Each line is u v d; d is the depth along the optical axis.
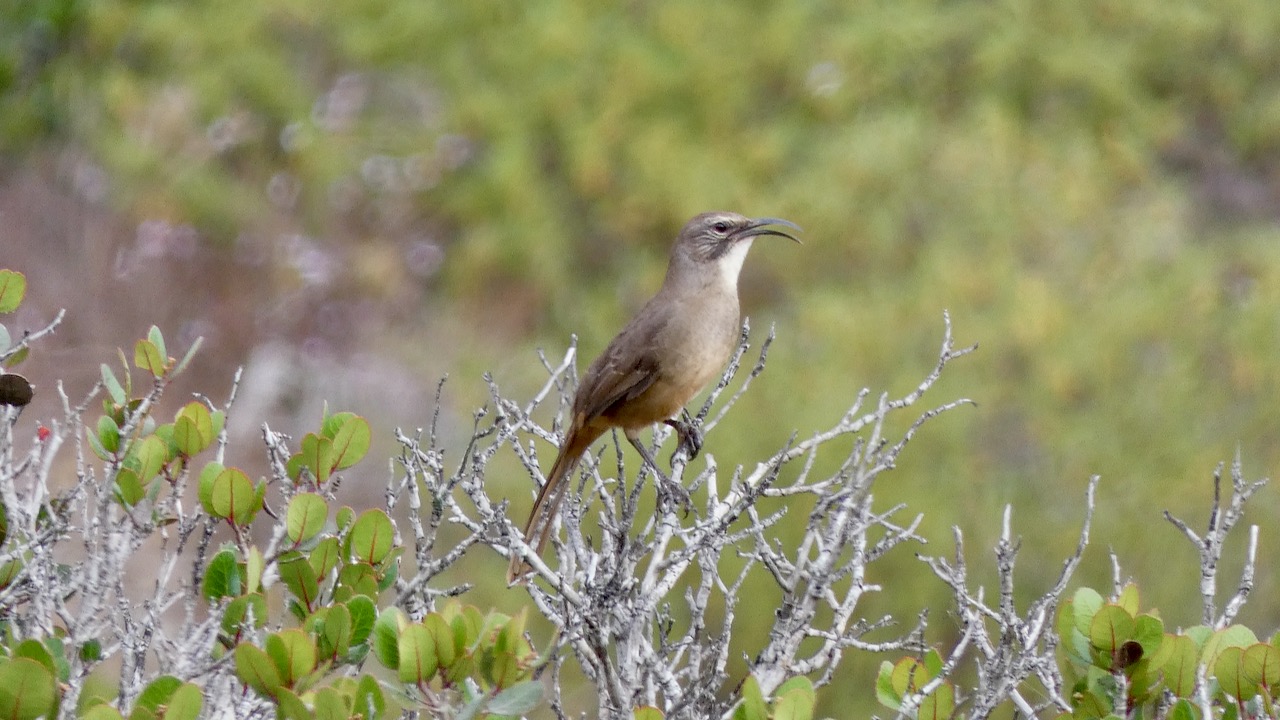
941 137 18.89
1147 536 13.41
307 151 21.56
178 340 18.81
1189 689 4.55
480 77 22.67
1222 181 21.33
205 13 22.14
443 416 17.94
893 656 12.33
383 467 17.00
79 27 21.58
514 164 21.23
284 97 21.78
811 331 15.55
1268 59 21.81
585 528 9.07
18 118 20.70
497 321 20.55
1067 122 20.19
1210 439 14.22
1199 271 15.63
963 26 20.86
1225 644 4.61
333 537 4.74
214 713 4.45
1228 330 14.95
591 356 19.41
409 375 19.02
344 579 4.68
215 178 20.75
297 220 21.36
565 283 21.02
